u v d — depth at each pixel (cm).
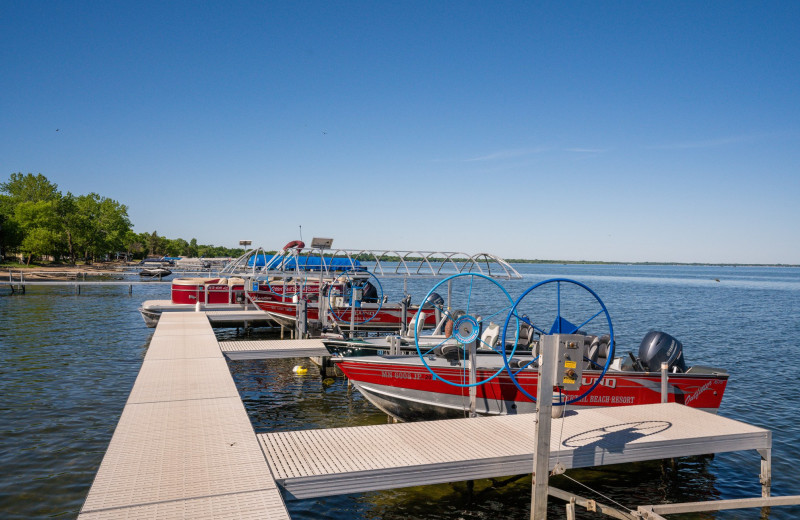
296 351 1500
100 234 10306
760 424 1277
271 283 2739
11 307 3550
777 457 1068
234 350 1441
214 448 702
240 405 908
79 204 10525
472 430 839
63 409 1241
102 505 533
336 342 1324
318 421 1239
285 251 1867
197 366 1221
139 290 5394
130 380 1542
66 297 4462
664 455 799
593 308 4559
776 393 1581
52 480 861
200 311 2334
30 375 1577
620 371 1065
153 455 675
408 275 1574
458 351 1116
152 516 513
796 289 9300
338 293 2306
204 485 586
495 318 3478
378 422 1238
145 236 16412
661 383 1061
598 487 916
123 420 820
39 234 8225
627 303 5297
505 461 720
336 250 1798
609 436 813
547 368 674
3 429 1095
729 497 889
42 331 2481
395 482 668
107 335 2394
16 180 11088
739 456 1074
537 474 684
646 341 1151
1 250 8444
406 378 1113
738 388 1644
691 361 2116
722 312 4347
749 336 2864
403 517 794
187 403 917
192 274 6894
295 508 817
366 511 810
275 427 1195
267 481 601
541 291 7419
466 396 1089
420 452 729
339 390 1507
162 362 1263
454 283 8688
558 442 781
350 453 721
